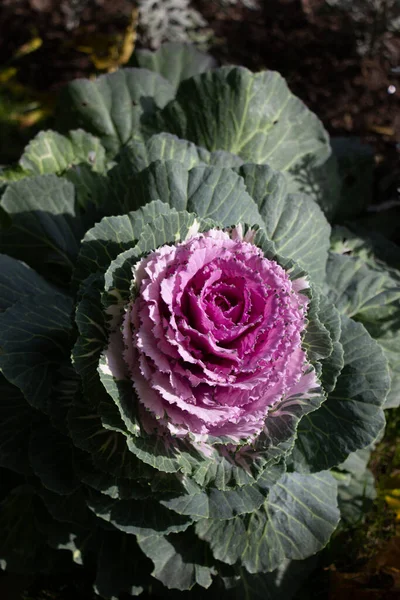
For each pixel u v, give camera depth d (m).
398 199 1.04
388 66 1.10
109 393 0.56
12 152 1.20
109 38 1.26
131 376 0.58
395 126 1.06
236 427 0.58
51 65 1.30
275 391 0.58
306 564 0.74
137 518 0.65
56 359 0.65
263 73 0.88
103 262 0.64
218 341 0.56
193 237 0.60
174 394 0.56
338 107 1.11
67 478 0.66
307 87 1.13
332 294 0.79
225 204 0.71
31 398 0.63
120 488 0.63
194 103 0.89
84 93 0.96
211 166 0.72
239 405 0.57
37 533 0.75
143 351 0.55
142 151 0.78
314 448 0.66
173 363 0.56
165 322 0.55
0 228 0.80
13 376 0.63
